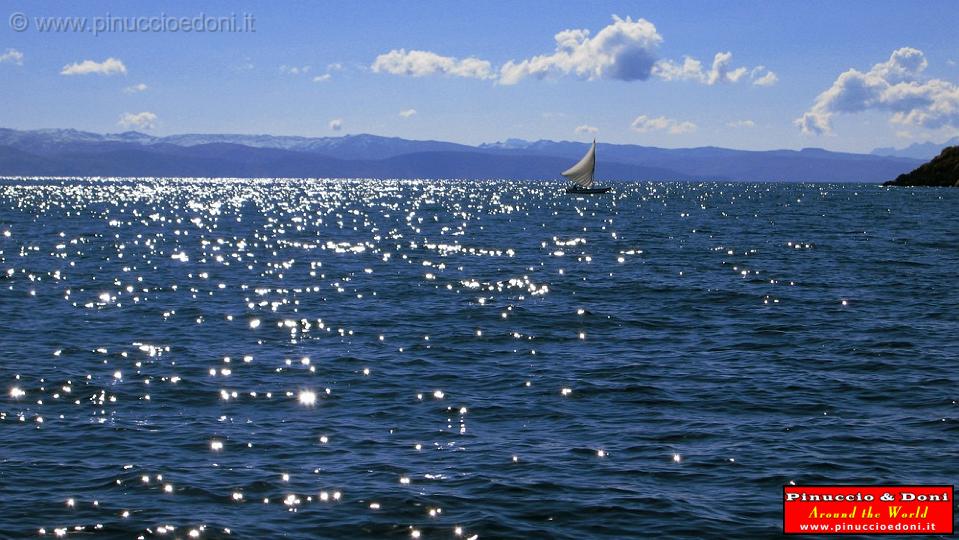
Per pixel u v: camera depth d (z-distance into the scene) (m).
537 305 39.34
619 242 74.31
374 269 53.88
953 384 24.70
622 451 18.97
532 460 18.33
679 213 128.00
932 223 100.06
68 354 28.34
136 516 15.34
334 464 18.03
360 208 147.38
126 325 33.97
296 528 14.96
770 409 22.28
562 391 24.11
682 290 43.88
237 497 16.22
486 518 15.32
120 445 19.12
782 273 51.06
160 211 129.62
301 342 31.05
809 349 29.73
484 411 22.16
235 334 32.47
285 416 21.66
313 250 66.94
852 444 19.45
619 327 34.03
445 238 79.12
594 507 15.85
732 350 29.69
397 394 23.83
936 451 18.98
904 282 46.88
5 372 25.56
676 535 14.79
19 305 38.25
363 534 14.78
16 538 14.45
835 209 138.38
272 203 169.12
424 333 32.81
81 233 81.25
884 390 24.12
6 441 19.30
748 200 188.50
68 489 16.48
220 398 23.28
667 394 23.73
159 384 24.62
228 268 54.06
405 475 17.38
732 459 18.47
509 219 111.75
